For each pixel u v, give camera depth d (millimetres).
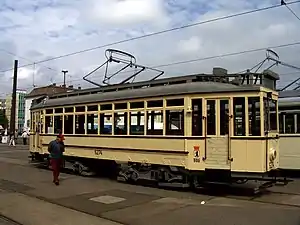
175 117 12484
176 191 12406
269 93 11648
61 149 14250
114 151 14398
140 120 13523
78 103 16250
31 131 20156
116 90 14992
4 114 89938
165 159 12641
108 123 14773
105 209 9883
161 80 13352
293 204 10281
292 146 15469
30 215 9328
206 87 11906
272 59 17672
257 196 11500
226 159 11484
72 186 13547
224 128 11609
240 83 12023
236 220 8555
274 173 11867
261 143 11117
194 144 11961
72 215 9289
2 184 14062
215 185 12281
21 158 25172
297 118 15461
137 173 13633
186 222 8453
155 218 8859
